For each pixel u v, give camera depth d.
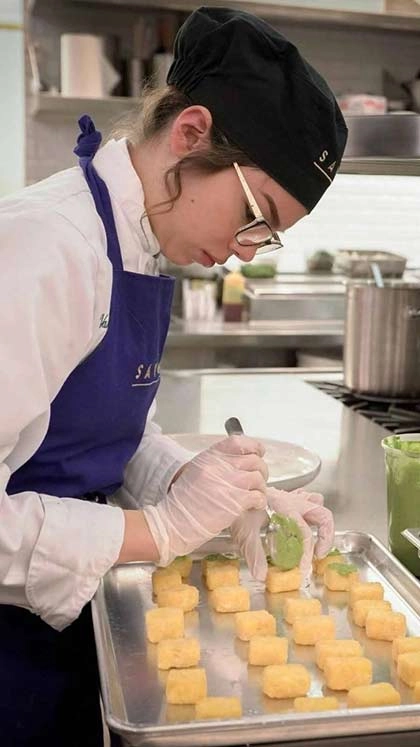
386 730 0.80
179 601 1.09
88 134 1.24
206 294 4.00
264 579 1.17
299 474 1.53
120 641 1.02
